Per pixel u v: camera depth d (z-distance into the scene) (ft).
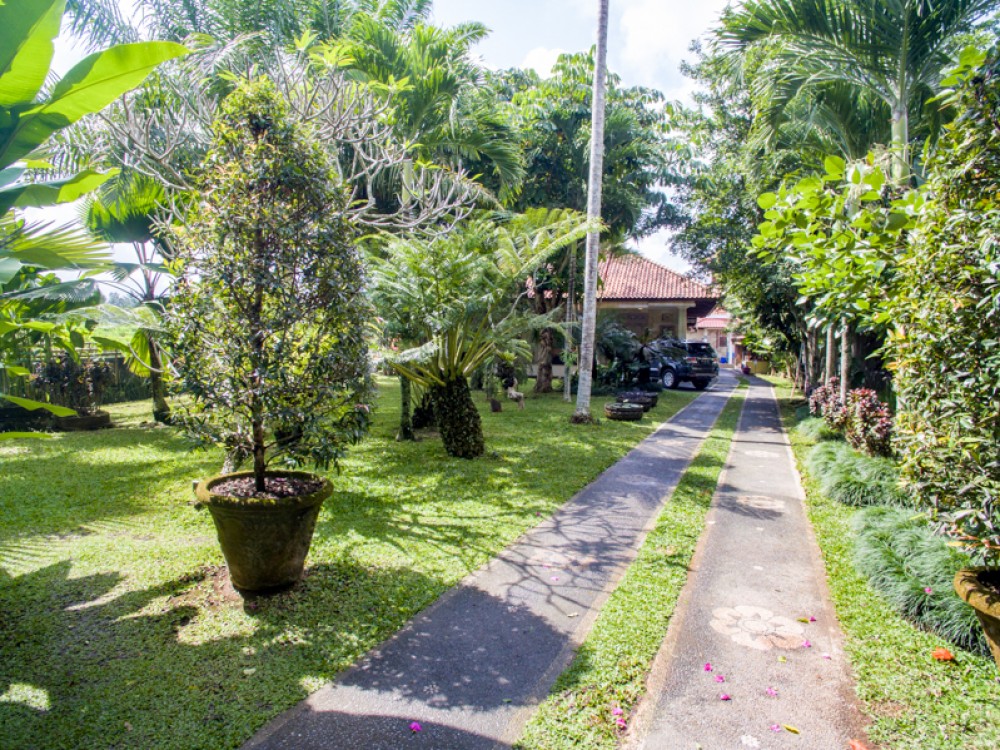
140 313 15.16
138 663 9.74
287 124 12.23
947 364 9.21
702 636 10.91
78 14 30.37
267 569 11.86
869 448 23.62
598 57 36.06
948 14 21.42
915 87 23.38
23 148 9.98
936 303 9.31
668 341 67.87
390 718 8.46
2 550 14.61
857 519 16.11
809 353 49.52
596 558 14.69
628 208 53.57
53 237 13.43
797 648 10.49
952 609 10.74
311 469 23.25
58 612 11.47
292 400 12.15
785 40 24.13
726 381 83.97
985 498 8.70
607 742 8.01
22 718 8.27
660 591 12.69
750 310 51.75
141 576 13.10
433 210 24.98
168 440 30.35
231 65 21.99
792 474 24.57
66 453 26.84
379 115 23.45
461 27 37.27
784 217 14.14
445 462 25.36
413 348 25.00
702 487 22.03
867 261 12.69
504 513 18.31
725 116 42.63
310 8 35.70
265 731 8.12
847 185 14.39
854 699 9.01
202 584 12.78
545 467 24.80
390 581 13.10
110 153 20.12
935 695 9.07
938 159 9.91
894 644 10.59
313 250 11.95
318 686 9.20
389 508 18.69
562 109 51.47
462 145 35.04
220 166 12.07
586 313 37.91
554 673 9.65
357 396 13.10
